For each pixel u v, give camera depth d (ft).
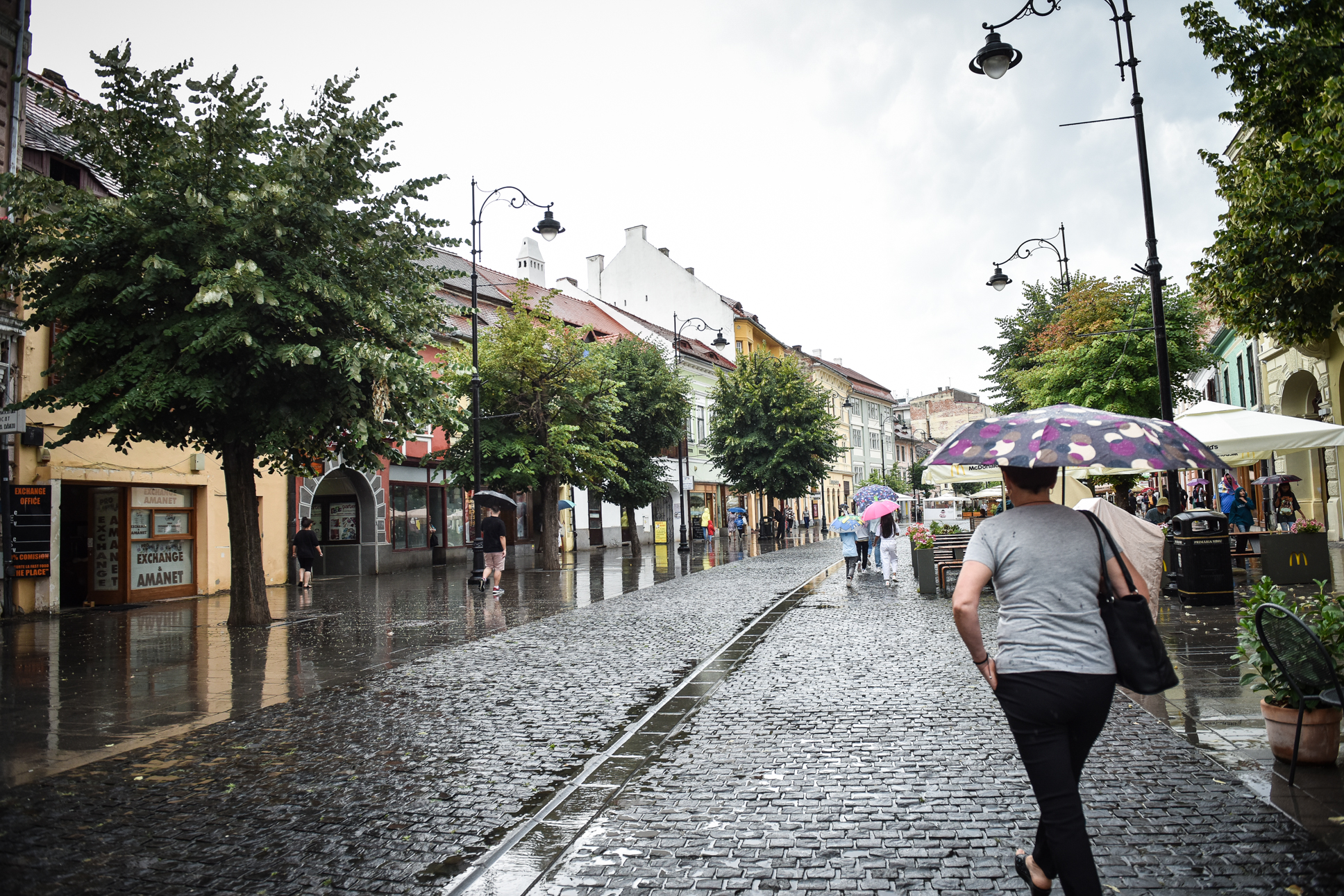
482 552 66.95
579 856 13.12
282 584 72.18
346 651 34.78
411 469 90.38
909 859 12.66
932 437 360.48
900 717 21.09
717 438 137.18
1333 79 25.36
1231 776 15.49
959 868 12.28
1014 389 102.89
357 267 43.42
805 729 20.25
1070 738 10.43
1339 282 28.40
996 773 16.49
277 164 40.83
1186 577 38.42
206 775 17.92
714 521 170.50
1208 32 30.58
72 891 12.28
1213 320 105.50
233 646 36.99
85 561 58.95
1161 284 40.88
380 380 42.78
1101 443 11.02
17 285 40.68
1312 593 38.01
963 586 10.53
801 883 11.94
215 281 36.40
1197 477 80.59
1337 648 15.06
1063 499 14.89
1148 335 70.23
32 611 50.34
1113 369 71.20
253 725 22.33
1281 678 16.02
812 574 67.82
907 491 255.09
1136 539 12.98
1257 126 31.09
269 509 71.46
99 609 55.11
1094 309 75.56
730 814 14.76
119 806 16.03
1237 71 30.42
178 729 22.09
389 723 22.13
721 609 45.88
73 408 53.88
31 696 26.68
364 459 48.47
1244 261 30.78
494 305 108.58
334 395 42.63
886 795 15.44
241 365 40.09
